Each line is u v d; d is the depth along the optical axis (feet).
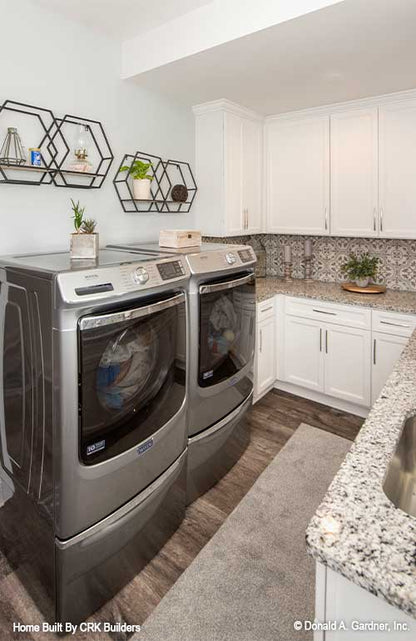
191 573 5.69
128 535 5.46
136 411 5.44
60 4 6.86
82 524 4.86
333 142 10.44
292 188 11.32
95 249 5.95
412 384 4.46
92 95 7.85
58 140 7.29
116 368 5.06
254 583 5.52
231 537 6.33
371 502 2.54
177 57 7.54
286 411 10.39
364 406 9.93
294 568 5.75
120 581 5.44
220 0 6.88
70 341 4.49
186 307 6.35
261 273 12.87
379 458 3.04
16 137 6.47
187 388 6.64
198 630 4.91
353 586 2.15
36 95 6.88
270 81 8.66
